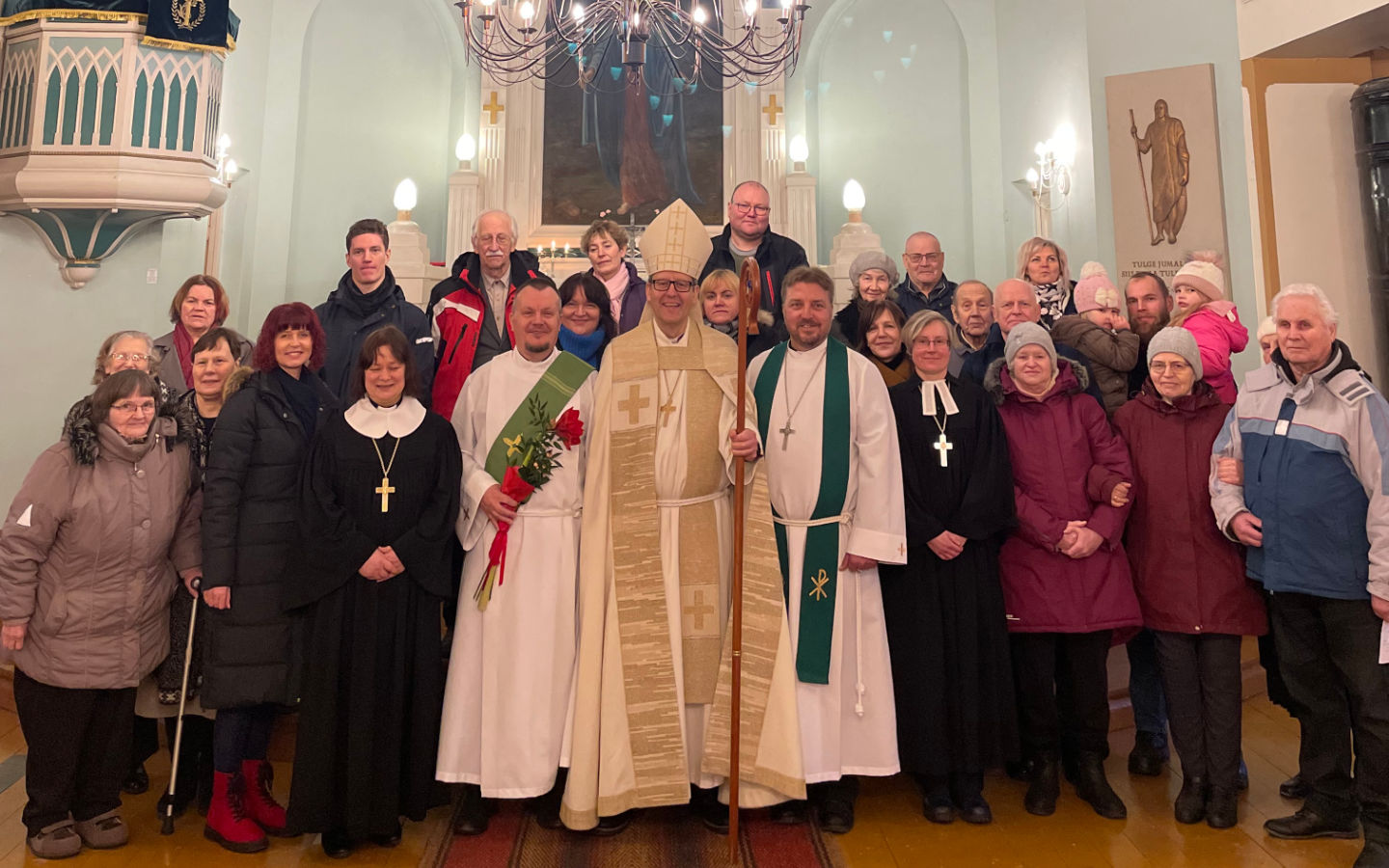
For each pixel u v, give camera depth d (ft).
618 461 9.59
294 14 25.94
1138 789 10.50
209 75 18.81
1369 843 8.38
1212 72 18.30
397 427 9.29
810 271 9.94
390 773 8.87
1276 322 9.00
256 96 25.18
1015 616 9.86
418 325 12.62
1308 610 9.03
